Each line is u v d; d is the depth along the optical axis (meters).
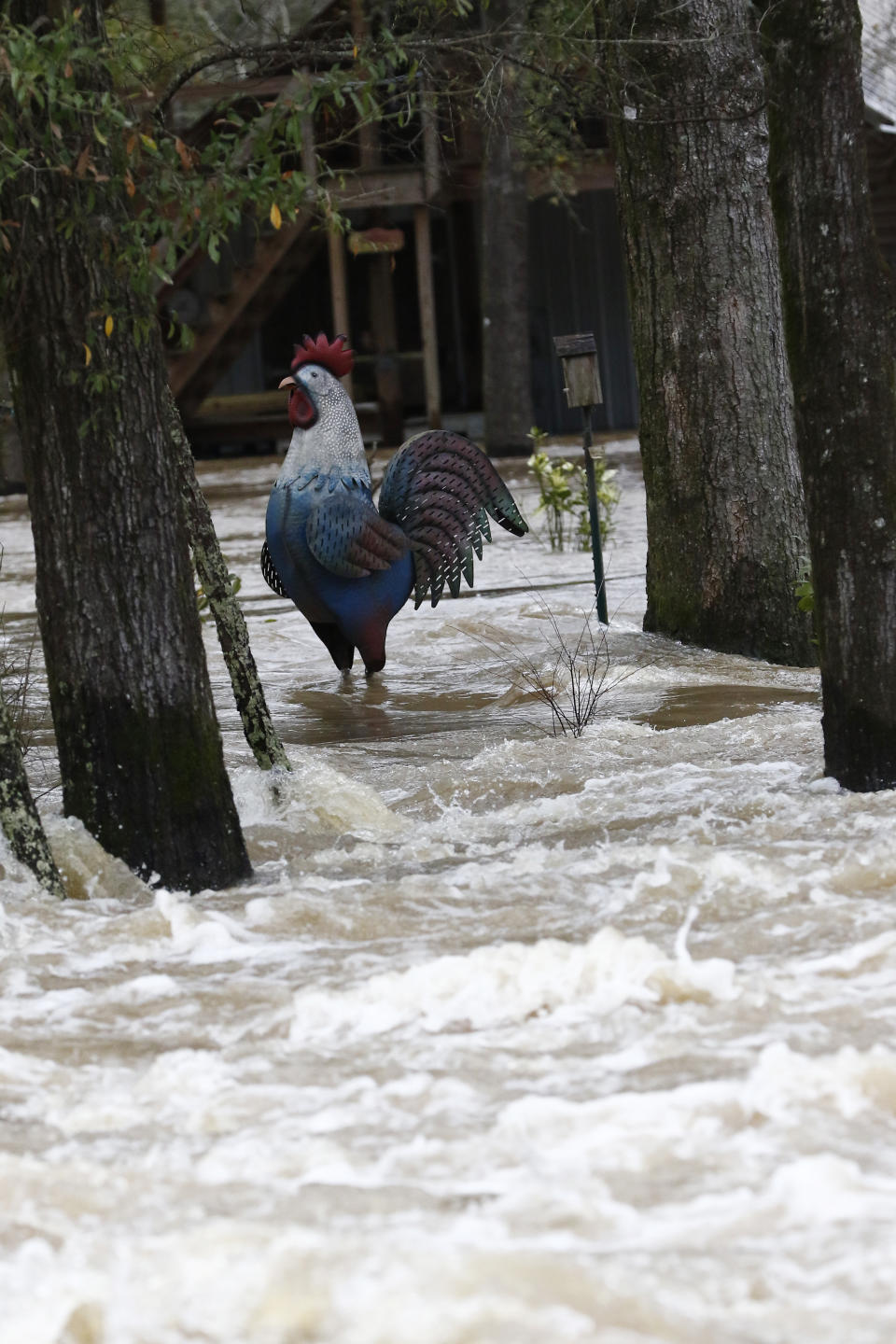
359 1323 4.51
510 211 58.00
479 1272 4.73
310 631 26.52
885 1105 6.21
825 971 7.96
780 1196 5.37
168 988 8.64
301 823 13.52
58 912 10.47
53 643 11.65
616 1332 4.36
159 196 11.43
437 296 67.75
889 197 55.75
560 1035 7.38
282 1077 7.08
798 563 23.42
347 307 57.16
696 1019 7.38
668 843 11.24
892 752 12.70
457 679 21.78
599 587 24.98
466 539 22.48
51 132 10.37
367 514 21.27
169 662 11.59
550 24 18.39
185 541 11.77
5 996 8.72
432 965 8.12
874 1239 5.00
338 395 21.45
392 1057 7.25
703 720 17.77
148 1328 4.71
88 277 11.20
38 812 11.83
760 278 23.55
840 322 12.45
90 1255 5.17
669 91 23.11
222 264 59.44
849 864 9.89
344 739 18.06
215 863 11.71
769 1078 6.36
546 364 68.38
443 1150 6.00
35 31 11.15
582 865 10.83
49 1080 7.28
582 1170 5.75
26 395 11.44
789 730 15.90
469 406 67.75
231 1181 5.88
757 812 12.14
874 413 12.49
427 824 13.69
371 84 12.09
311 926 9.79
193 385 60.78
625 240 24.31
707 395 23.58
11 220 11.18
